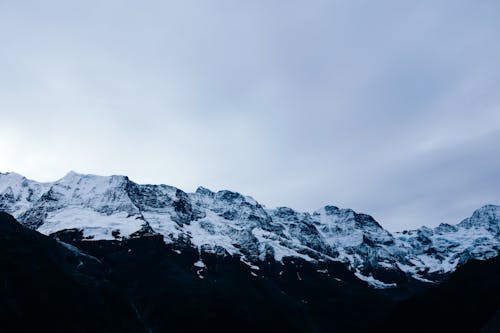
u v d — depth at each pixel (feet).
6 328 422.41
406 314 653.71
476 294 567.18
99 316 561.02
